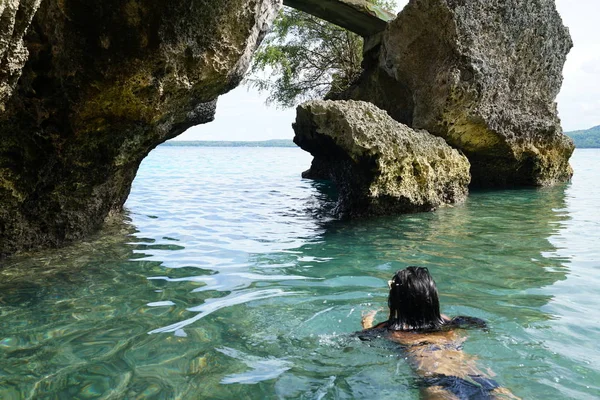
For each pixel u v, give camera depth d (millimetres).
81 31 5164
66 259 6168
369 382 2975
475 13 12148
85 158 6262
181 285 5203
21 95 5367
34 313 4391
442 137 12453
